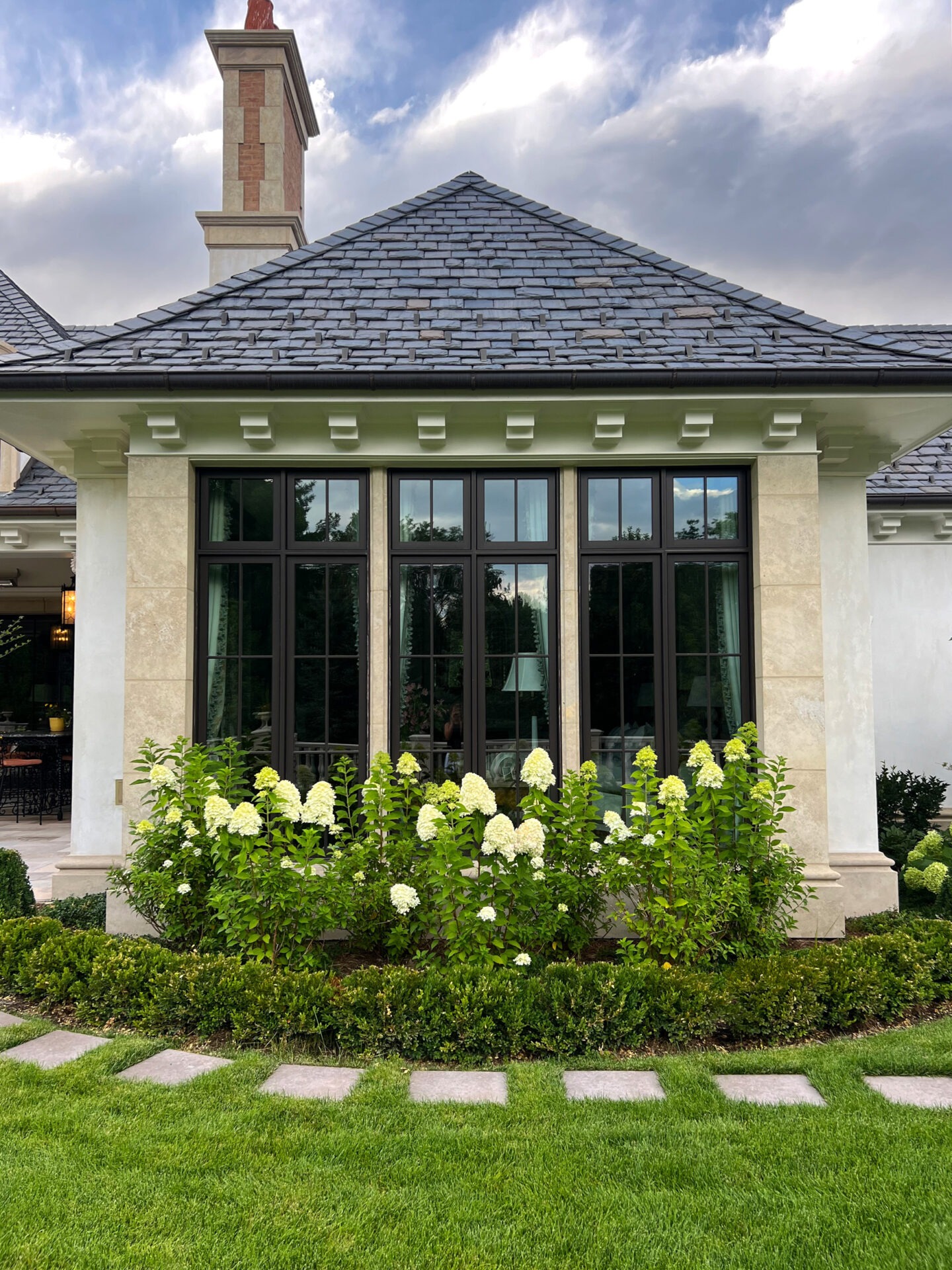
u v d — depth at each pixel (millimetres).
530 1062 3711
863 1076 3543
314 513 5961
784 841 5609
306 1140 2938
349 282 6621
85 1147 2889
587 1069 3643
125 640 5695
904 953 4438
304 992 3955
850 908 6031
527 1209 2527
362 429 5824
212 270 11008
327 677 5855
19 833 11070
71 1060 3689
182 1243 2357
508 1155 2846
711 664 5891
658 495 5965
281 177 11203
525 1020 3803
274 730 5805
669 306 6359
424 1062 3727
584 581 5918
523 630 5906
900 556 9133
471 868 4895
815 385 5391
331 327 6027
